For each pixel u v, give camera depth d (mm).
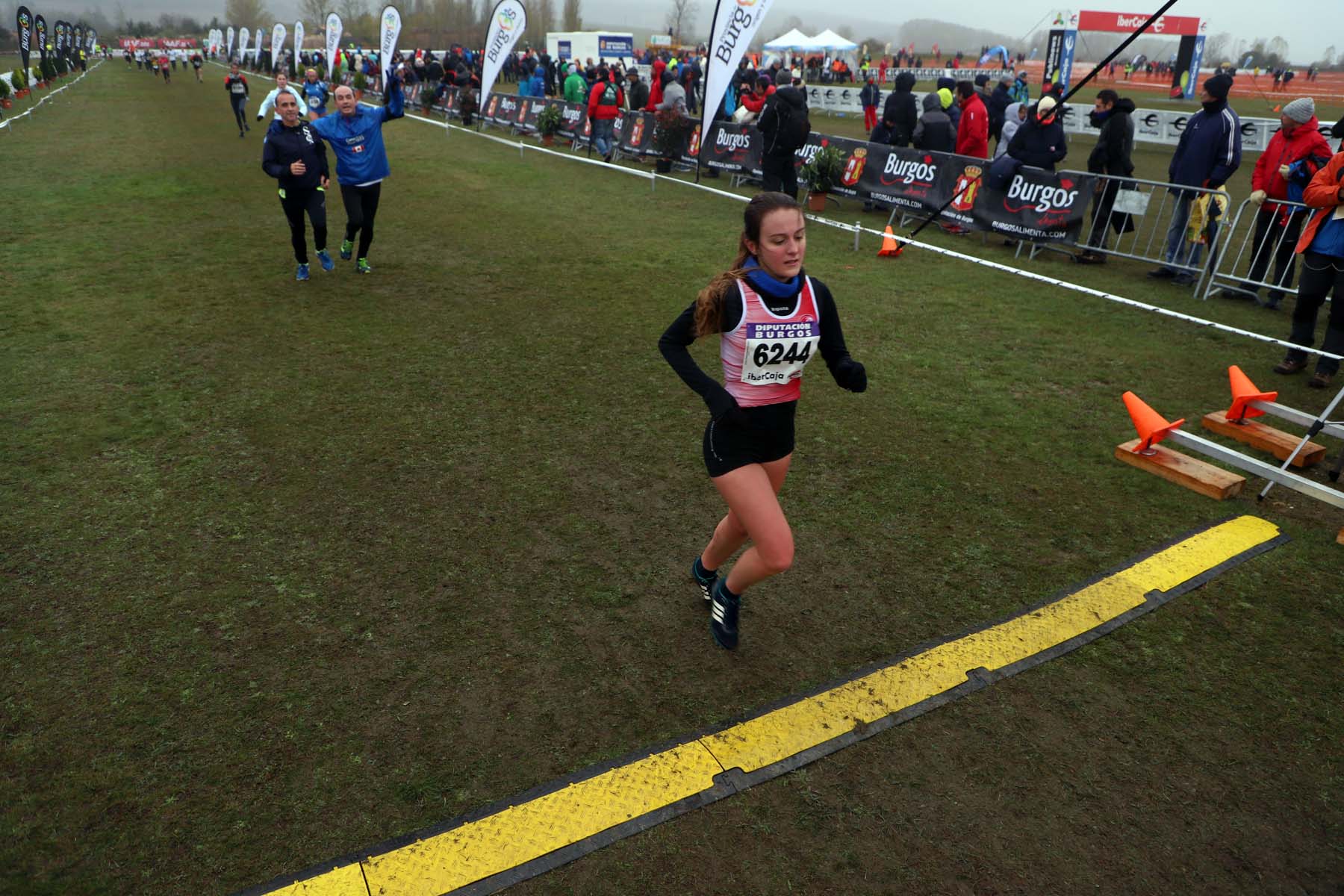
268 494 3912
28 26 26141
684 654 2904
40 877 2047
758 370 2484
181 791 2305
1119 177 8039
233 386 5137
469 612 3098
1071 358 5820
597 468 4195
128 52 76062
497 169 14195
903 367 5617
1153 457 4273
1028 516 3814
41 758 2408
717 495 3961
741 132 12617
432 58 25109
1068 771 2428
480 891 2041
